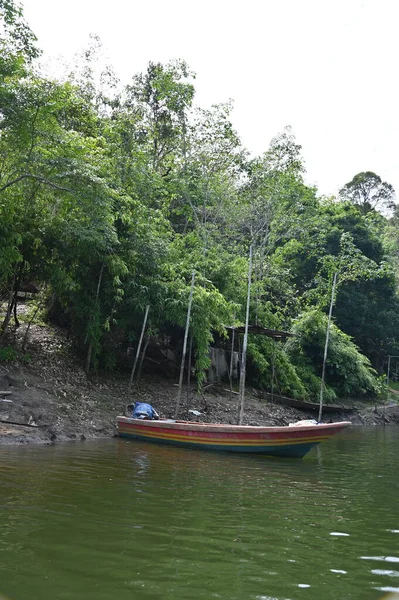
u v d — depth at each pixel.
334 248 34.16
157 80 23.73
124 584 4.23
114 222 15.41
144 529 5.67
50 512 6.09
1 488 7.07
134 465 9.46
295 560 4.99
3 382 12.70
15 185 13.08
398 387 36.19
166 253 16.48
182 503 6.91
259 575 4.57
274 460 11.45
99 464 9.27
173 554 4.97
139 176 19.06
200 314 15.79
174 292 15.86
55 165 11.93
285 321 27.80
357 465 11.56
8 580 4.19
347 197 48.91
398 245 44.31
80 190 12.37
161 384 17.62
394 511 7.16
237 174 25.17
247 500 7.37
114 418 13.84
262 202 25.48
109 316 15.14
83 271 14.58
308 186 35.81
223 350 20.62
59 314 17.69
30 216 13.61
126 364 17.86
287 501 7.49
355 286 33.53
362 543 5.62
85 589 4.10
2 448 10.09
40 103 11.42
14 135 11.74
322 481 9.30
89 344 15.33
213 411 16.61
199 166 24.27
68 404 13.31
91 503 6.59
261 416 17.64
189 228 26.31
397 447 15.33
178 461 10.27
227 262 21.94
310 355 26.77
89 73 21.44
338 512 6.98
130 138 19.91
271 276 27.98
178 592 4.12
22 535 5.25
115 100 23.05
